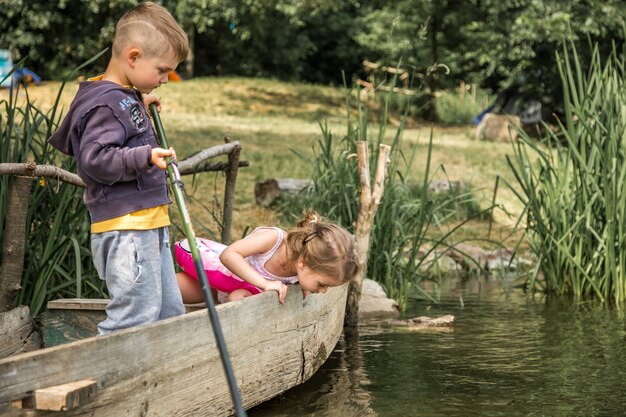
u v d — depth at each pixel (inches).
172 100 941.8
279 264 186.2
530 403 183.0
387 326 270.2
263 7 1026.7
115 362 126.5
